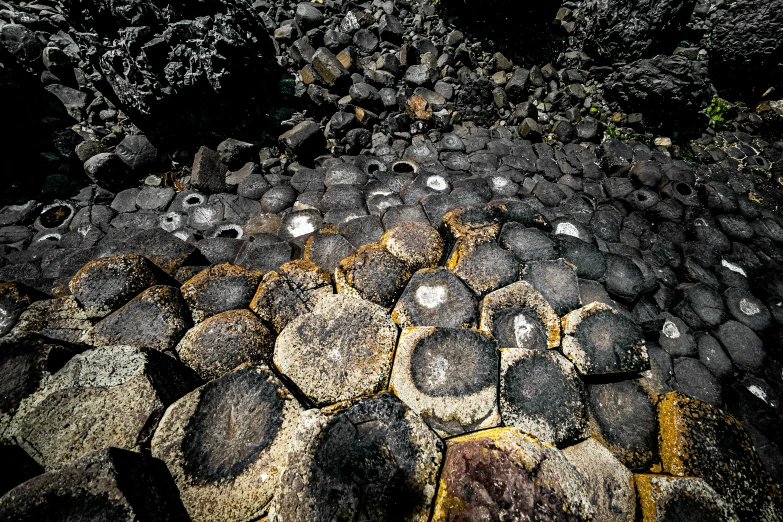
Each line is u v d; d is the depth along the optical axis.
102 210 3.57
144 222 3.51
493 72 5.02
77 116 4.05
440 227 2.18
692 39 5.11
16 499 0.98
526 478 1.10
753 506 1.27
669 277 3.21
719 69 5.08
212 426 1.27
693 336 2.69
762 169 4.49
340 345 1.49
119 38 3.67
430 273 1.78
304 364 1.45
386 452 1.19
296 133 4.00
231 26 3.95
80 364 1.30
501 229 2.01
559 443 1.37
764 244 3.53
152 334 1.58
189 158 4.06
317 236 2.31
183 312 1.67
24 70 3.96
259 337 1.57
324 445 1.18
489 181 3.80
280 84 4.53
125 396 1.25
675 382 2.45
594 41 5.01
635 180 4.02
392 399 1.30
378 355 1.47
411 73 4.77
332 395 1.40
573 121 4.77
